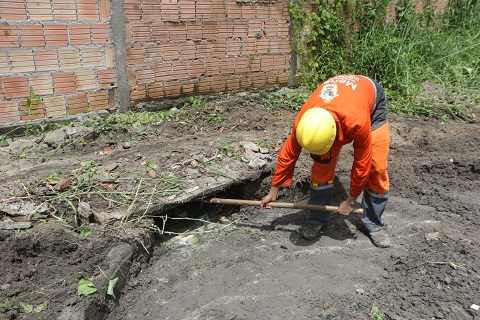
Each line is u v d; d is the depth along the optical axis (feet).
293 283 10.25
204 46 17.94
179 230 12.32
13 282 8.82
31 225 9.95
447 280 9.80
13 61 13.79
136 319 9.26
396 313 9.20
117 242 10.14
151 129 15.60
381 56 21.89
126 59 16.10
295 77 21.66
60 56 14.60
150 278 10.41
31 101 14.48
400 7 24.94
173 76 17.51
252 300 9.70
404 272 10.50
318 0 20.72
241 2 18.35
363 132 9.39
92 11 14.82
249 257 11.26
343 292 9.91
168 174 12.59
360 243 11.91
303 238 12.10
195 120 16.83
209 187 12.19
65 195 11.09
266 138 15.72
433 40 25.20
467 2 28.63
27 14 13.61
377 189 11.30
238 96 19.75
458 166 15.23
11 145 13.83
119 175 12.30
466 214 12.98
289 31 20.61
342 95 9.67
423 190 14.34
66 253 9.68
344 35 22.48
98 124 15.12
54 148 13.91
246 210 13.42
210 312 9.35
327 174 11.07
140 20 15.94
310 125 9.09
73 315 8.30
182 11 16.83
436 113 19.63
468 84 22.99
